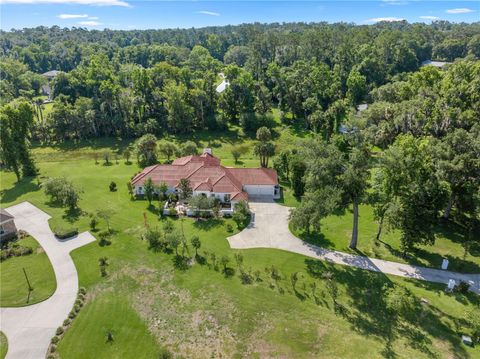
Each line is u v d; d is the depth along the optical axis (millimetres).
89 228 51375
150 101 105938
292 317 34312
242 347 31125
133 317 34844
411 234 40781
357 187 40938
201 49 176750
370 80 129375
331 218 53750
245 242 47500
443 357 29531
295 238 48344
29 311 35969
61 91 118188
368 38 157875
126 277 40719
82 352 31094
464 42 163125
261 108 105625
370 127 74500
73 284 39781
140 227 51594
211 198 54469
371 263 42562
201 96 102562
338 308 35469
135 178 63281
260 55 145750
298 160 60344
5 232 48688
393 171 40531
